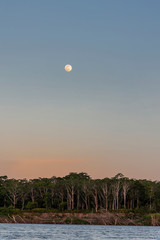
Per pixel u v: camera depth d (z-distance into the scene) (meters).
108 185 169.38
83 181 172.62
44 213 139.12
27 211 144.50
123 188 164.50
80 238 67.06
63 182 174.38
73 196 177.62
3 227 96.12
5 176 193.38
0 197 167.12
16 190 166.25
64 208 169.12
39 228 95.25
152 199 168.88
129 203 177.88
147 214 135.00
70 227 103.88
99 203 178.50
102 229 96.56
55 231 83.81
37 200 172.00
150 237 73.56
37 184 174.12
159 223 126.50
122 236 73.62
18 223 128.00
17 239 61.97
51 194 171.12
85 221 127.06
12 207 154.75
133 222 126.12
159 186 181.88
